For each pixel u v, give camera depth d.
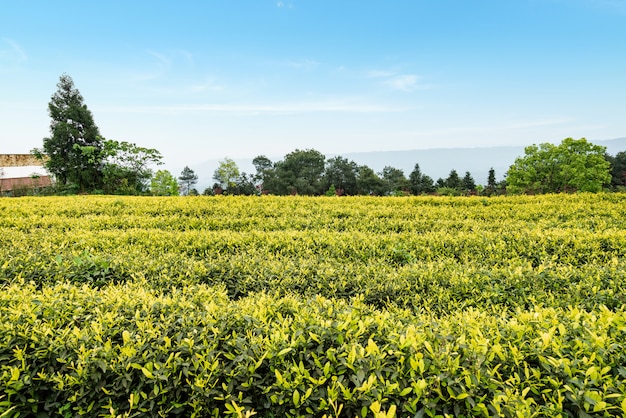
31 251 5.93
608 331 2.81
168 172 36.03
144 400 2.61
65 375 2.76
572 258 5.96
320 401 2.49
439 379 2.31
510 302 4.27
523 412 2.12
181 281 4.88
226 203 12.43
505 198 13.15
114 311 3.35
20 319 3.12
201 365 2.68
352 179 63.38
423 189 61.47
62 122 37.22
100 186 38.50
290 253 6.45
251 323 3.07
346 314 3.18
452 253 6.41
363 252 6.27
